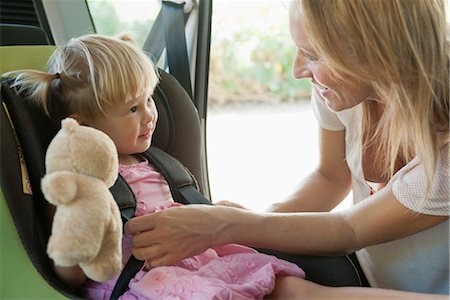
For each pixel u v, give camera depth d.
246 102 3.22
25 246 0.80
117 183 0.91
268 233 0.87
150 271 0.84
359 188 1.07
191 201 1.02
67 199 0.64
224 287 0.81
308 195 1.13
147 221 0.84
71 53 1.01
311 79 0.89
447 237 0.88
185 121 1.13
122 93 0.98
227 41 3.16
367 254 1.03
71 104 1.00
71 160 0.67
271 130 2.79
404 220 0.85
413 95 0.79
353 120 1.03
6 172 0.83
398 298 0.81
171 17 1.31
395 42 0.76
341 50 0.77
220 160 2.45
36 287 0.77
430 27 0.77
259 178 2.29
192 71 1.36
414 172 0.83
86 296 0.88
